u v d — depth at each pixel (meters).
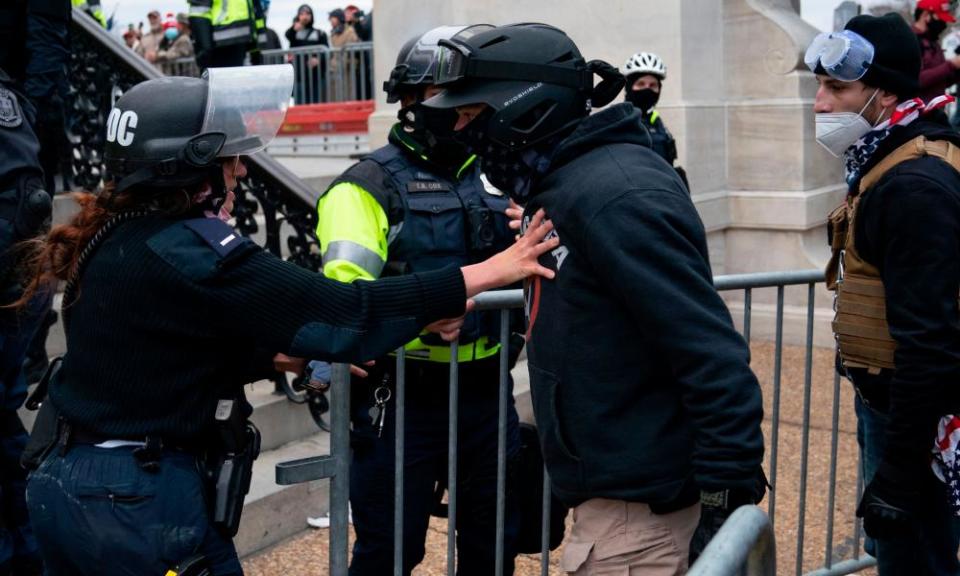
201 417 1.99
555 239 1.92
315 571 3.59
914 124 2.44
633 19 6.82
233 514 2.02
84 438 1.98
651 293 1.76
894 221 2.32
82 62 5.23
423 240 2.70
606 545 1.98
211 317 1.92
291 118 10.23
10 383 3.10
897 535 2.42
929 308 2.27
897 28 2.43
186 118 1.95
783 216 6.91
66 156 5.15
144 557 1.91
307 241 4.61
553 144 1.96
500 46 1.92
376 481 2.76
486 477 2.84
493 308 2.59
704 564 1.40
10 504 3.10
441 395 2.74
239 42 8.13
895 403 2.32
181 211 1.97
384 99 7.53
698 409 1.76
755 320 6.89
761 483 1.88
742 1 6.99
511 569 2.91
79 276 2.01
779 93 6.92
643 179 1.82
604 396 1.89
